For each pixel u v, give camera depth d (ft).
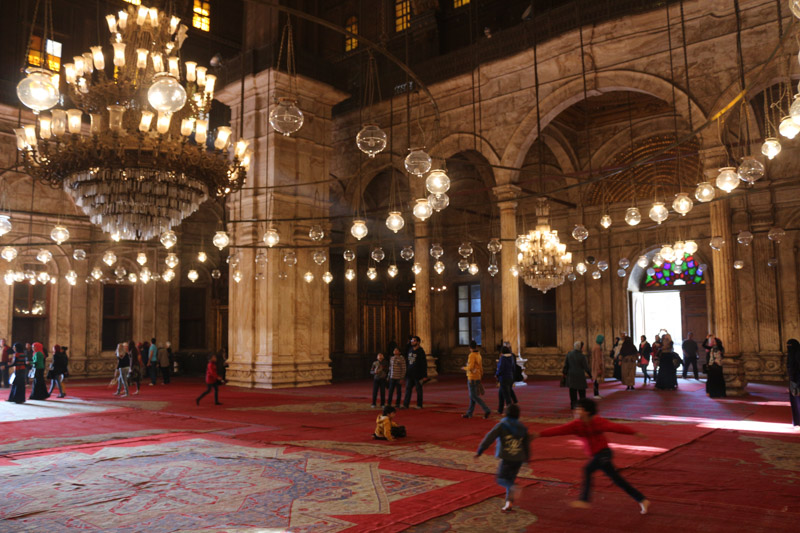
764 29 44.04
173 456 24.70
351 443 27.55
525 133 55.98
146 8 30.86
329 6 83.05
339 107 73.26
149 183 28.09
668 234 68.08
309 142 61.31
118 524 15.42
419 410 39.93
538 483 19.25
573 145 71.72
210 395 51.19
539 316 77.41
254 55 59.00
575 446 25.64
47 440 28.89
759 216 61.16
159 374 77.15
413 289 78.79
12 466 22.84
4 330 64.08
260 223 57.98
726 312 45.60
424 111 63.41
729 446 25.39
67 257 69.82
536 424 32.45
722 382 44.88
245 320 58.54
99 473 21.53
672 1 47.60
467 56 60.03
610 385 58.03
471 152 70.49
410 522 15.21
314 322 60.85
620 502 16.93
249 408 41.73
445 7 73.51
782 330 59.47
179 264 79.61
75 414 39.06
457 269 83.30
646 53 49.08
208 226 82.58
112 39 30.53
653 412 36.81
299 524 15.16
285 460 23.63
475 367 35.83
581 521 15.20
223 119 83.35
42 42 70.13
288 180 59.11
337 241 78.38
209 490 18.86
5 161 64.54
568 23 52.70
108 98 29.25
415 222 64.44
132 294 75.72
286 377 57.26
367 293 80.69
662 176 69.00
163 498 17.95
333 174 72.08
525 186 76.69
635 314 72.18
